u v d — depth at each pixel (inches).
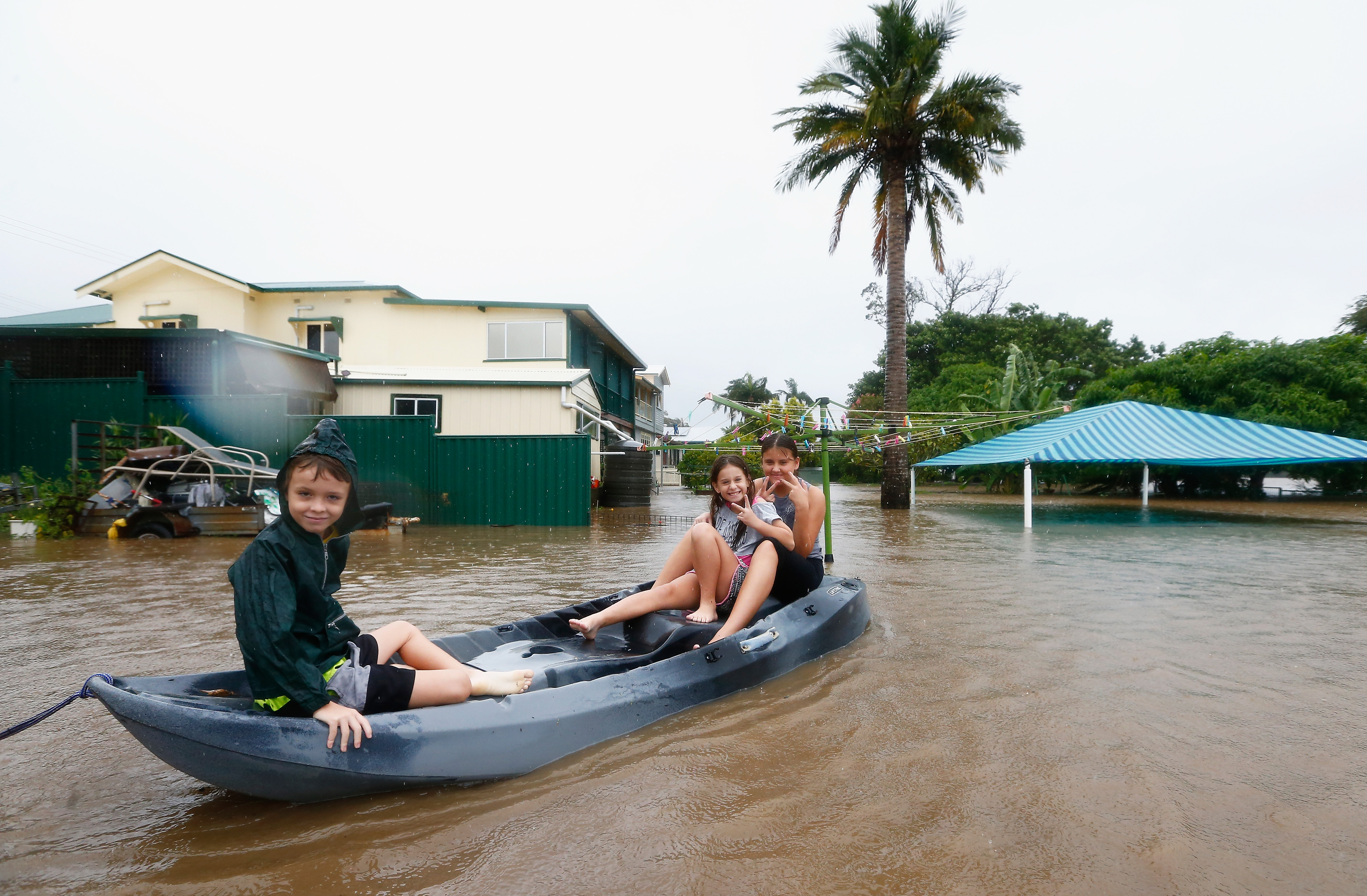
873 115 661.3
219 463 467.5
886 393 727.1
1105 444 640.4
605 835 94.9
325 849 91.5
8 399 555.8
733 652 148.3
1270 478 1212.5
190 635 199.9
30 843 93.3
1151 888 82.8
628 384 1262.3
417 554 392.8
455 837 94.6
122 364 576.7
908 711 139.3
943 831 95.4
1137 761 116.8
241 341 584.4
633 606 161.8
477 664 140.1
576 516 582.9
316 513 98.5
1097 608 237.1
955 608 235.1
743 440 482.0
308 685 97.4
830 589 189.6
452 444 585.3
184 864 88.3
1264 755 119.0
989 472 1142.3
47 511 449.4
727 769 114.1
